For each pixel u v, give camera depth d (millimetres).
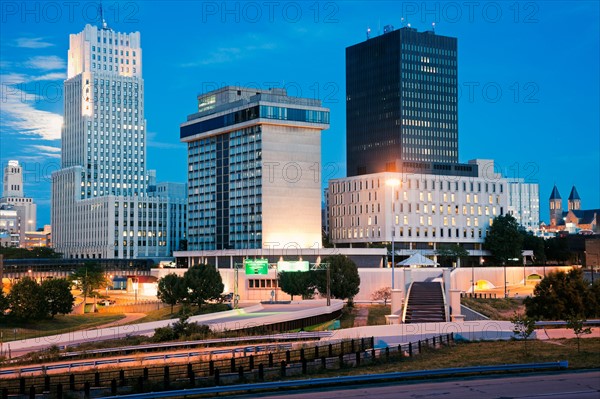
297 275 183625
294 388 55375
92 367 81125
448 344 79688
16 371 77062
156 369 74688
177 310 180875
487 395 50750
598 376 57375
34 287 166000
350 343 81125
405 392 52562
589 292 103062
